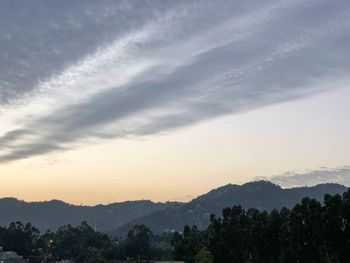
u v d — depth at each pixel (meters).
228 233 125.38
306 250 92.69
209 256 124.44
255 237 111.06
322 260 90.38
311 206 93.31
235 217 127.44
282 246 98.31
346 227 88.94
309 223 92.50
